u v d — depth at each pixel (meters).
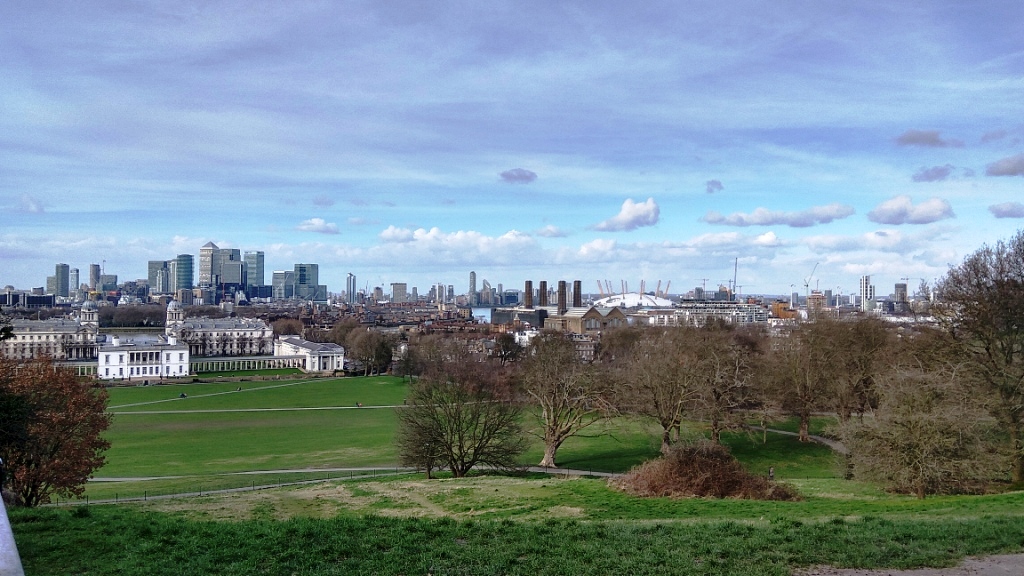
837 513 37.72
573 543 27.73
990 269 61.84
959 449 50.72
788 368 105.00
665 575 23.88
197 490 75.75
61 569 24.72
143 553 26.55
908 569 24.09
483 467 84.94
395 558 25.55
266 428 132.12
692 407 95.81
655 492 48.28
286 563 25.14
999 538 27.05
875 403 99.69
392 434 122.94
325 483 76.50
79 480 62.81
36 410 55.66
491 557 25.72
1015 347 62.34
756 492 47.59
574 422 91.12
